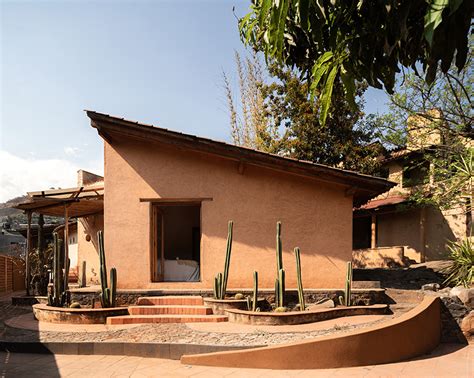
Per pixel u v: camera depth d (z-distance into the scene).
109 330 7.43
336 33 2.64
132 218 9.70
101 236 8.74
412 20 2.49
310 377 5.28
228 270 8.99
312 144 18.12
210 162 9.80
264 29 3.31
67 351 6.55
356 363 5.80
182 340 6.57
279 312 7.75
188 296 9.08
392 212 18.84
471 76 12.47
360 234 22.59
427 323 6.93
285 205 9.74
